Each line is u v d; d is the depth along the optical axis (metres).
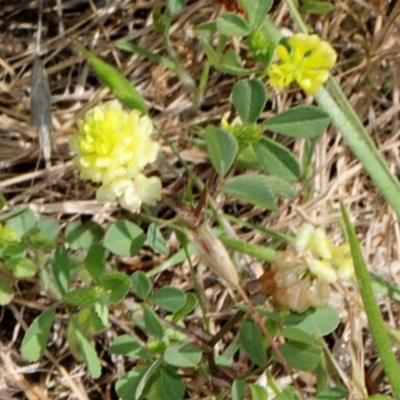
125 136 0.15
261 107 0.16
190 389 0.19
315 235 0.16
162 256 0.20
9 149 0.20
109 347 0.18
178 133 0.20
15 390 0.19
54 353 0.19
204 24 0.19
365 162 0.18
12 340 0.19
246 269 0.19
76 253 0.19
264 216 0.20
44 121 0.20
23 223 0.17
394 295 0.19
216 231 0.18
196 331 0.17
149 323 0.16
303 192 0.20
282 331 0.16
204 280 0.20
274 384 0.18
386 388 0.20
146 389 0.17
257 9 0.17
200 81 0.20
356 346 0.19
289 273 0.16
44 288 0.17
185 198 0.18
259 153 0.16
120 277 0.16
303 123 0.16
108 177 0.15
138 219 0.20
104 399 0.19
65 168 0.20
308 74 0.16
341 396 0.17
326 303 0.16
